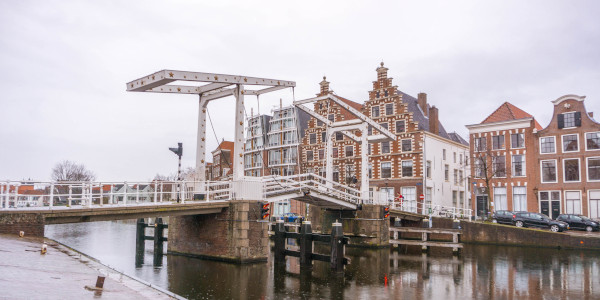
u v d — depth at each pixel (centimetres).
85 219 1695
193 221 2345
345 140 4806
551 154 3650
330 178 3112
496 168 3919
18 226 1470
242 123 2225
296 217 3956
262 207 2209
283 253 2159
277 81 2378
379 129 3189
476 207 4006
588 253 2644
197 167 2344
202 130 2372
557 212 3588
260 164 6038
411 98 4900
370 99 4638
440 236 3525
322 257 1980
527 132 3791
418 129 4284
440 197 4475
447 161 4712
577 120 3547
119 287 984
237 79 2164
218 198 2595
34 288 825
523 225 3222
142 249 2756
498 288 1620
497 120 4003
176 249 2438
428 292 1550
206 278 1744
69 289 869
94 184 1741
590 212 3422
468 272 1977
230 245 2128
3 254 1096
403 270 2033
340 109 4888
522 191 3781
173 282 1655
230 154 6975
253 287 1593
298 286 1631
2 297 725
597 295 1501
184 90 2291
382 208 3066
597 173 3419
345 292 1538
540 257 2475
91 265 1211
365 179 3128
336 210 3238
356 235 2884
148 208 1875
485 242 3209
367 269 2062
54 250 1322
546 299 1446
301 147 5394
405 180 4303
